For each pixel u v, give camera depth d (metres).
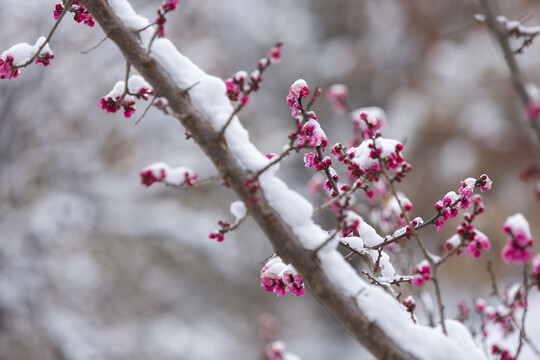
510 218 1.64
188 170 1.97
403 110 10.76
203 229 10.24
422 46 12.09
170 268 11.00
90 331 8.69
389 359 1.70
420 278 2.11
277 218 1.80
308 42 14.14
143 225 9.91
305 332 13.20
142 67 1.95
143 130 9.73
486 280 8.73
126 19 1.99
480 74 9.98
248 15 13.73
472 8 11.03
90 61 8.83
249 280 11.93
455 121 10.04
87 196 9.03
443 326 1.80
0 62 2.12
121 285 9.72
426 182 10.06
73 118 9.18
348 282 1.76
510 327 2.61
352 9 13.79
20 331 8.32
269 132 13.43
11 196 8.30
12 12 8.30
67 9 2.07
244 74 1.91
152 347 9.54
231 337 10.98
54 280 8.48
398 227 3.30
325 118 13.48
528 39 2.62
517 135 9.30
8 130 8.38
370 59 12.89
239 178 1.83
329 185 2.35
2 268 7.96
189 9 10.63
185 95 1.92
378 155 1.91
